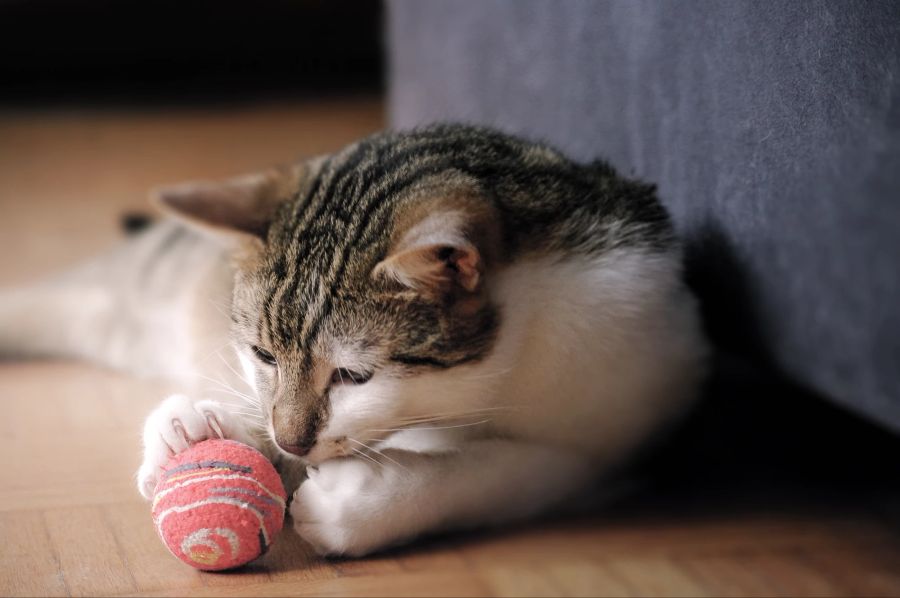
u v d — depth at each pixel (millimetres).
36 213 1341
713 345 836
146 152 1541
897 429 696
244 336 761
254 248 773
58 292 1009
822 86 708
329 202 767
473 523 755
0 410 900
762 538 768
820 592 716
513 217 755
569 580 717
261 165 1472
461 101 1004
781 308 747
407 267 708
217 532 686
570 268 761
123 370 998
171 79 1834
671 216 811
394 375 725
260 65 1849
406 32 1084
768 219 748
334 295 726
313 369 727
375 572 711
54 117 1679
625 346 772
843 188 702
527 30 914
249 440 733
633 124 829
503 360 746
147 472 711
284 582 698
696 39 773
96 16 1734
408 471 724
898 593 717
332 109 1725
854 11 689
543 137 903
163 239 995
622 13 823
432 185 745
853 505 807
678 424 823
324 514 711
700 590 714
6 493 772
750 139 750
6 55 1745
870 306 697
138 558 711
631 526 776
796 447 875
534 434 780
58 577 696
